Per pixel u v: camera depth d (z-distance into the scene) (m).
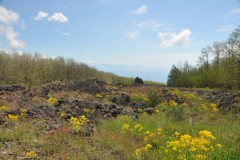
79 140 9.28
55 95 21.64
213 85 54.31
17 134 9.37
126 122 13.09
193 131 11.36
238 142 8.02
